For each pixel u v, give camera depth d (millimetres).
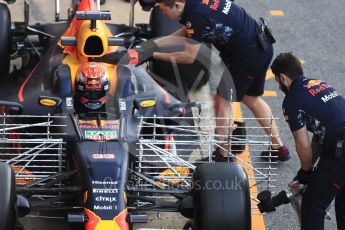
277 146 30281
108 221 21578
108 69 26156
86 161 22906
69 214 21953
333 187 24500
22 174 24531
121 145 23594
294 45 38219
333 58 37562
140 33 31672
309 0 42188
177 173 24672
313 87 24562
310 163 24750
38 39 32531
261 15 40250
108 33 27469
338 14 41188
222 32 27125
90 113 24891
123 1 39656
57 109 24906
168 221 27031
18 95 27172
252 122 32906
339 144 24000
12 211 21359
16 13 38125
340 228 25500
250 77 28234
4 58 30422
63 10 38812
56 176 23484
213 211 22203
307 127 24812
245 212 22344
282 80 25078
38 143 24719
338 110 24266
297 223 27922
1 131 25172
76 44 26359
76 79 24828
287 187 27109
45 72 27281
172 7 26656
